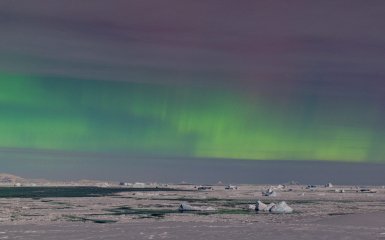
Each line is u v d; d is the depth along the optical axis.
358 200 117.06
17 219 53.19
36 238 36.97
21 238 36.91
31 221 50.81
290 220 54.41
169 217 58.31
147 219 55.03
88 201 97.88
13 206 78.50
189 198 121.38
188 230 42.97
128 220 53.41
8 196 126.44
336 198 131.75
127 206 81.31
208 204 92.69
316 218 57.25
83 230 42.38
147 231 42.03
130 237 37.91
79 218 55.50
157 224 48.50
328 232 41.62
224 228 44.88
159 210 72.00
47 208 73.56
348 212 70.06
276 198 128.38
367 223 50.12
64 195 136.38
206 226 46.66
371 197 141.62
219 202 101.44
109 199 109.00
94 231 41.69
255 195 155.00
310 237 38.41
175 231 42.16
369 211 72.81
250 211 71.81
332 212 70.19
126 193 160.88
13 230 42.06
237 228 44.91
